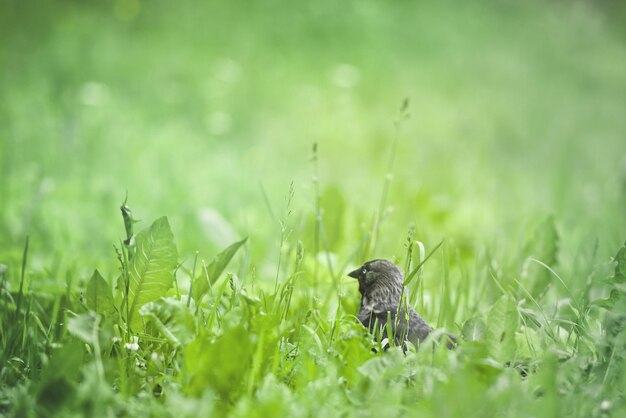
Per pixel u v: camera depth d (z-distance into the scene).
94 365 4.64
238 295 5.82
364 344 5.38
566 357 5.35
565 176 15.69
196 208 12.45
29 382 5.13
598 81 27.11
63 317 6.38
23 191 12.09
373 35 27.48
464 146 18.72
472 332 5.60
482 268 8.41
